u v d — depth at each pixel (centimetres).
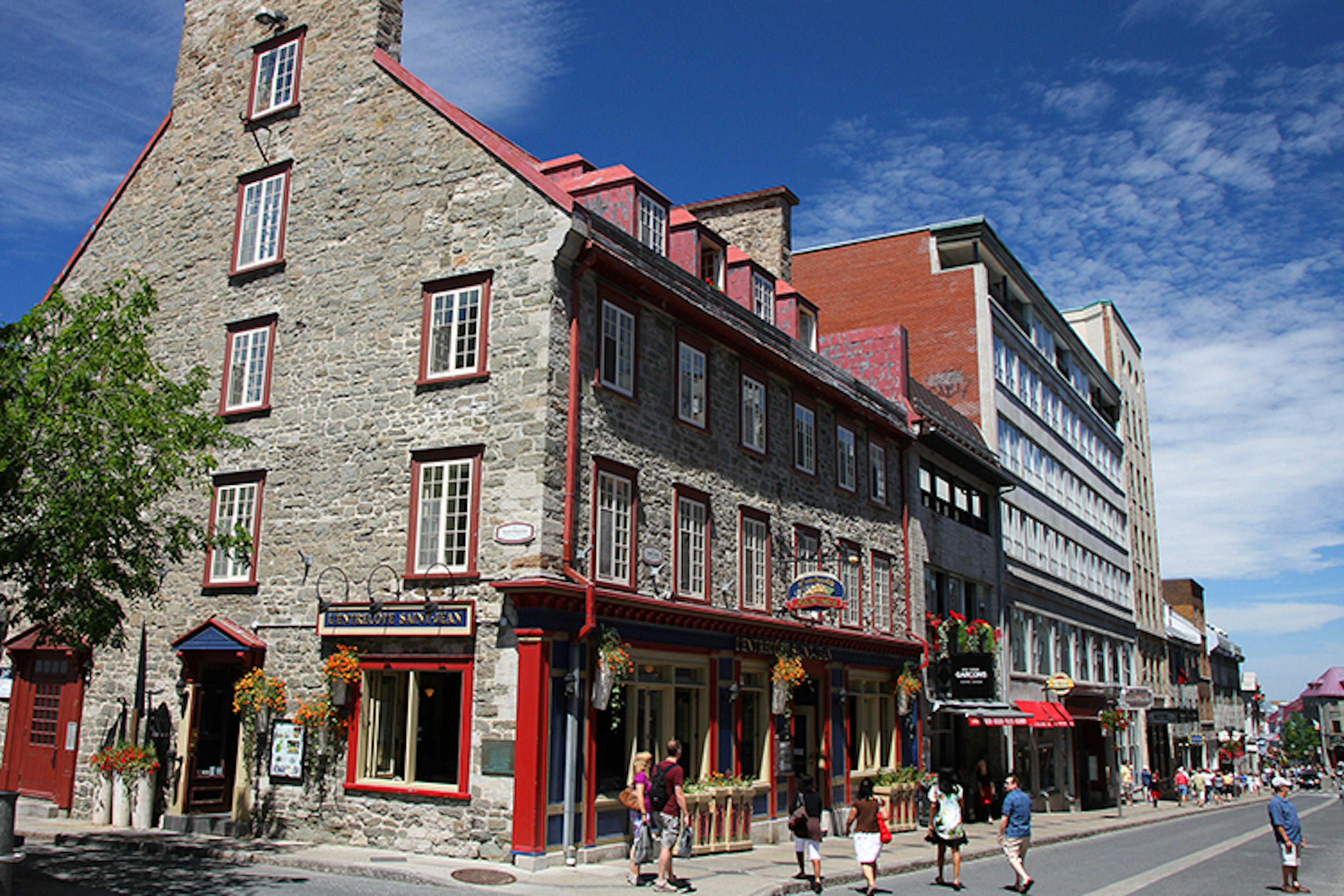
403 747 1627
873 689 2550
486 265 1692
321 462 1788
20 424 1369
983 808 2905
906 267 3838
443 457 1659
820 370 2434
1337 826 3716
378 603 1647
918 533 2836
